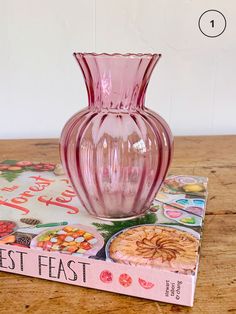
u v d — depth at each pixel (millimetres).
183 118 1071
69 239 424
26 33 993
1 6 973
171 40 1010
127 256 386
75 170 479
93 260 383
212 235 500
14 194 560
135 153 470
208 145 955
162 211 508
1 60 1012
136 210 492
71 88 1039
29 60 1014
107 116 477
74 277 395
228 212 573
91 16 986
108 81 465
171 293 366
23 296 381
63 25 991
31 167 687
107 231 447
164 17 992
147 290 373
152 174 484
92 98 488
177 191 583
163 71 1032
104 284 386
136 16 990
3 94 1041
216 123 1079
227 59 1027
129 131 472
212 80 1043
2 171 662
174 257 385
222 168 773
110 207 483
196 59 1025
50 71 1024
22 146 942
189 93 1052
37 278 409
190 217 489
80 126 478
